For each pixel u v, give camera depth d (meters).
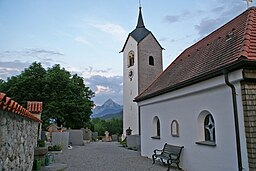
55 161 13.66
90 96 41.72
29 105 16.08
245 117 6.71
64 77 36.09
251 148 6.49
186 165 10.10
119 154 17.36
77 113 34.50
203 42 12.95
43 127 31.73
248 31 8.23
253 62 6.55
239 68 6.80
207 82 8.48
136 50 36.12
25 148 7.04
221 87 7.93
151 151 14.30
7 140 4.44
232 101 7.33
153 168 11.15
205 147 8.79
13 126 4.98
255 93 6.83
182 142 10.52
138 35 36.94
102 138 41.31
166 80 13.88
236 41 8.50
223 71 7.34
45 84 34.84
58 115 32.88
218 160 7.98
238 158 6.89
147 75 35.78
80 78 40.91
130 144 22.92
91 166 11.96
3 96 3.49
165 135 12.33
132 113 34.81
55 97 33.91
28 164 7.96
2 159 4.09
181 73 12.05
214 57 9.33
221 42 10.12
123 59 39.09
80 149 21.83
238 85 7.04
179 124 10.85
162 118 12.73
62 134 22.02
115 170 10.83
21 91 34.19
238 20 10.43
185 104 10.34
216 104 8.18
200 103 9.18
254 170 6.38
